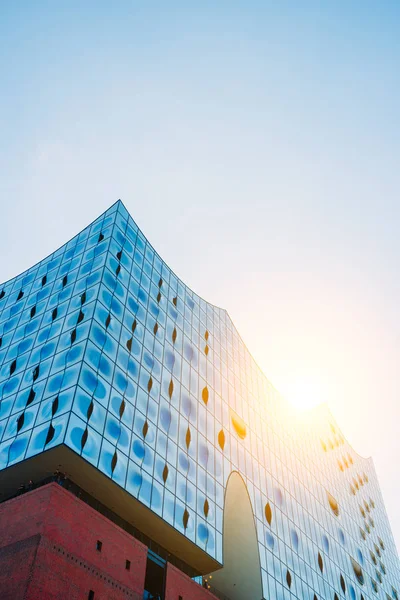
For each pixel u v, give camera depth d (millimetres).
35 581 28625
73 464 36094
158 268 56719
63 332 44562
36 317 49594
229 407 58344
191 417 50125
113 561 33906
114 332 44938
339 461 87188
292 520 61281
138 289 51312
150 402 45094
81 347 41469
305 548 61125
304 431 78312
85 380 39469
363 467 98812
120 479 38062
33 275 56500
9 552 30344
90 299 45625
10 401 41969
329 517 72250
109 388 41188
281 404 73625
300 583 56312
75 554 31578
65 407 37562
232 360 64250
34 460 36062
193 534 43094
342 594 64312
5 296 57094
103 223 54000
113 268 49219
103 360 42125
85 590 31125
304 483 69438
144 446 41969
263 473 59531
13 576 29078
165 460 43719
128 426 41250
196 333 58438
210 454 50531
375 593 74438
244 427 59812
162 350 50406
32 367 43688
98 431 38156
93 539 33281
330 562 65688
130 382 43781
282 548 56250
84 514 33562
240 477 54188
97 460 36875
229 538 50719
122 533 35719
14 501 33188
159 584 40781
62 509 32281
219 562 44562
